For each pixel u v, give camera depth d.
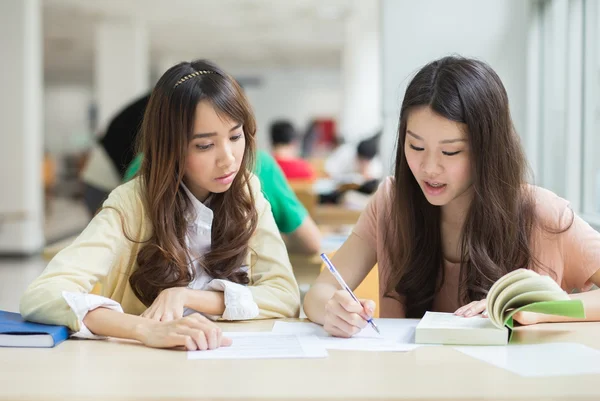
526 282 1.06
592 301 1.23
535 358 0.96
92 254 1.28
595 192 2.52
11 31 6.45
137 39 10.72
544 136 2.57
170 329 1.06
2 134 6.48
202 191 1.44
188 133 1.28
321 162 8.41
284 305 1.37
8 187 6.50
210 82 1.29
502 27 2.52
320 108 18.20
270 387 0.82
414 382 0.84
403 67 2.54
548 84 2.55
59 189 17.36
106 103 10.72
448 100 1.18
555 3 2.51
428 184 1.25
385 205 1.49
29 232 6.60
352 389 0.81
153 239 1.38
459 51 2.52
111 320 1.11
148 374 0.89
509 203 1.29
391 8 2.54
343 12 10.11
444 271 1.45
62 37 12.35
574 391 0.80
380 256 1.50
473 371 0.89
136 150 1.44
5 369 0.92
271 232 1.50
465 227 1.34
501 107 1.24
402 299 1.48
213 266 1.42
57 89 19.91
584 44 2.50
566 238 1.35
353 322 1.11
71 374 0.89
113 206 1.37
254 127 1.39
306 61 16.25
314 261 2.21
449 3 2.52
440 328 1.06
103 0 9.30
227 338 1.07
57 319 1.12
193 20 10.76
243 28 11.52
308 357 0.98
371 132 8.70
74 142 19.86
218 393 0.80
